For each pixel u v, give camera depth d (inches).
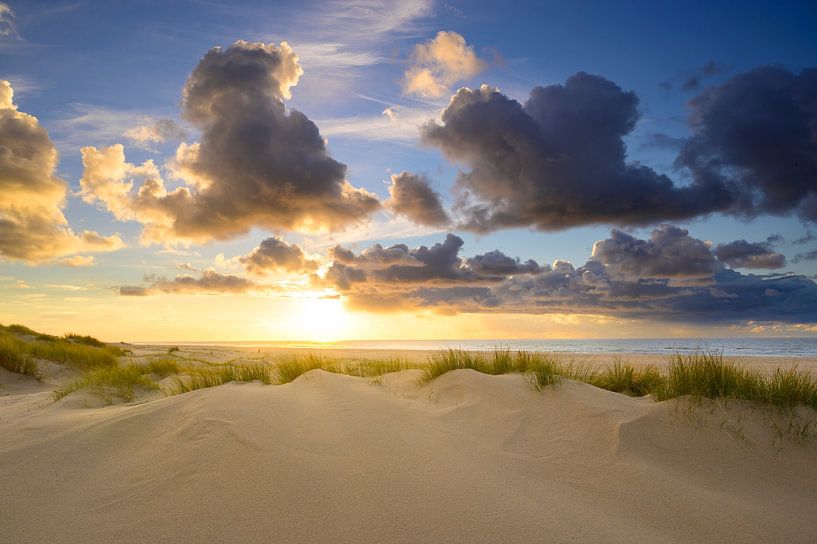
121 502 96.9
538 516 90.7
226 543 80.9
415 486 100.3
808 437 125.4
